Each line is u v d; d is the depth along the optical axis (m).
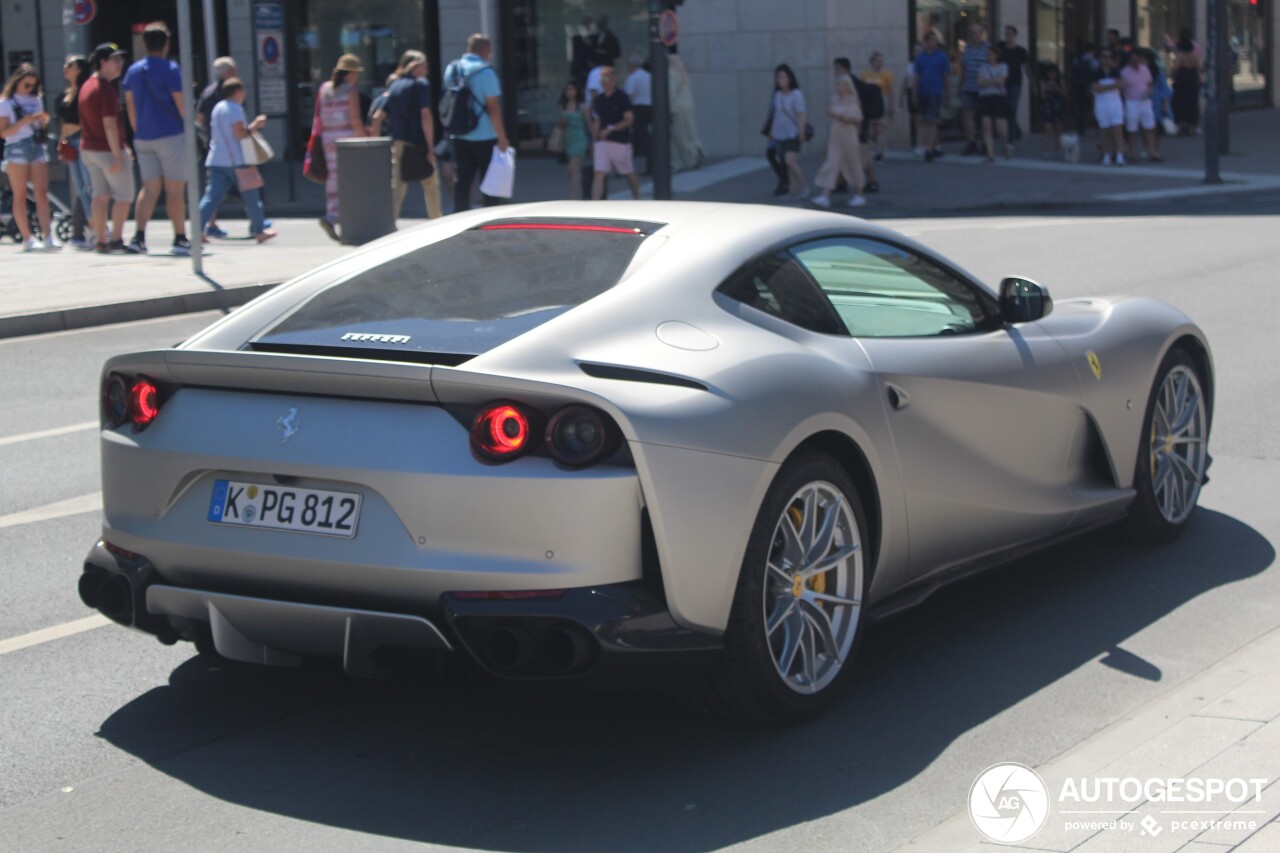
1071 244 16.52
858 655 5.04
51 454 8.28
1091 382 5.70
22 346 11.59
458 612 3.87
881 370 4.72
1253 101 40.28
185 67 14.34
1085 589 5.78
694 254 4.59
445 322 4.32
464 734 4.49
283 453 4.08
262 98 23.84
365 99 19.92
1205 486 7.22
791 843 3.75
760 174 25.98
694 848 3.74
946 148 29.81
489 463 3.89
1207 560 6.11
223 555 4.17
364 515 4.00
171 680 4.98
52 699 4.81
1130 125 27.09
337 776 4.20
